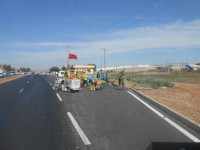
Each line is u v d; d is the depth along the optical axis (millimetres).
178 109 7633
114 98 11328
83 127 5797
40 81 32250
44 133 5309
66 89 15531
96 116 7098
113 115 7207
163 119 6527
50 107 9023
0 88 19234
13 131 5508
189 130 5355
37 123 6312
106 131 5391
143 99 10867
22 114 7629
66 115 7344
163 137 4820
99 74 20859
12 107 9109
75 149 4230
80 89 16359
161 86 17156
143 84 20062
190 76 29938
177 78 26109
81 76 20203
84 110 8180
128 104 9344
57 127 5844
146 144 4402
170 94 12133
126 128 5617
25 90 17172
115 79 21969
